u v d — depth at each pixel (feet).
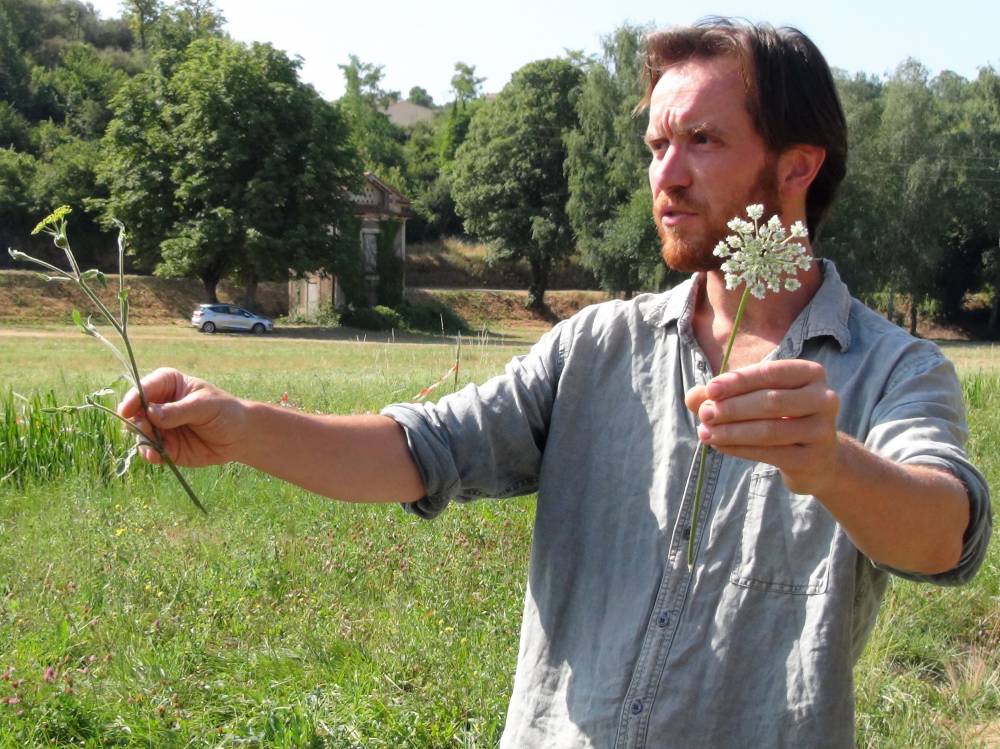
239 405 5.76
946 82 218.79
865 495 4.67
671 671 5.69
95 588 18.38
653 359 6.31
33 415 27.96
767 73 5.89
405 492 6.23
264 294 191.72
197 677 15.23
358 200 187.01
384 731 13.30
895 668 15.65
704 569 5.76
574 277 233.55
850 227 169.68
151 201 163.22
